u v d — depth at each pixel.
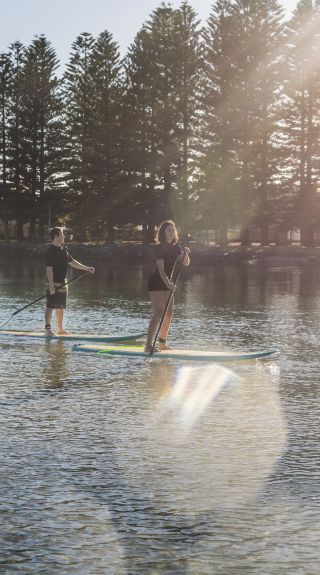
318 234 73.62
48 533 4.67
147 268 48.00
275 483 5.55
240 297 23.64
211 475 5.72
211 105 64.06
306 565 4.23
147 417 7.51
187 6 65.19
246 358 11.04
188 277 37.44
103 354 11.42
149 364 10.61
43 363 10.59
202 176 65.62
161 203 68.81
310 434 6.87
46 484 5.52
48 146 75.25
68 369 10.13
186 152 67.38
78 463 6.01
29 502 5.17
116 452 6.30
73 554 4.38
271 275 39.38
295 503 5.14
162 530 4.71
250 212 65.12
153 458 6.14
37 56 74.69
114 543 4.52
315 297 23.67
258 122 63.84
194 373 9.92
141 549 4.44
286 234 75.56
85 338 12.82
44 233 78.25
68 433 6.88
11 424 7.20
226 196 64.75
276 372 10.03
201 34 65.56
